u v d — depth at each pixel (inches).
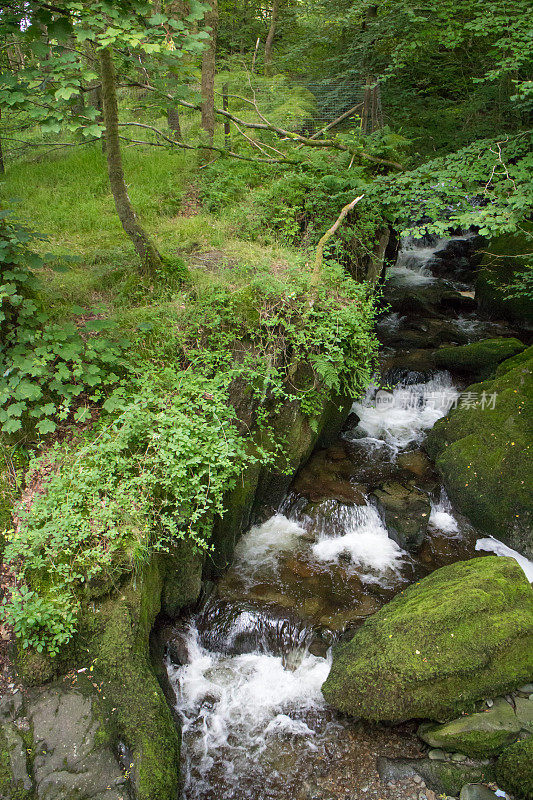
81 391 192.1
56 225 311.4
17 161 411.5
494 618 179.0
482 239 466.3
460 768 161.8
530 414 268.2
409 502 255.4
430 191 258.7
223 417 196.2
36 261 182.7
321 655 197.6
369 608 210.8
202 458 178.9
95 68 251.0
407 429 318.7
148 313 225.3
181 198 351.9
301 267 259.0
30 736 137.1
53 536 158.1
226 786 161.5
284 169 350.6
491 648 173.2
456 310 427.5
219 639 201.3
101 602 156.6
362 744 173.2
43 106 163.8
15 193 347.9
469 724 166.4
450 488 266.2
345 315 233.8
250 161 364.8
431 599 189.2
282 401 235.5
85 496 166.6
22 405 171.5
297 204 319.0
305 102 451.5
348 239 303.3
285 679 193.2
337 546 243.4
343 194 307.6
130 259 266.7
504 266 404.2
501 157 246.2
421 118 443.2
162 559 183.0
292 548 240.4
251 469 222.1
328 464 285.4
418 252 498.6
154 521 171.8
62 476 168.9
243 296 232.4
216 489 177.5
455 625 177.6
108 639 152.4
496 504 247.9
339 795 159.5
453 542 248.4
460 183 253.4
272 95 473.4
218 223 311.9
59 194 349.7
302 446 248.5
